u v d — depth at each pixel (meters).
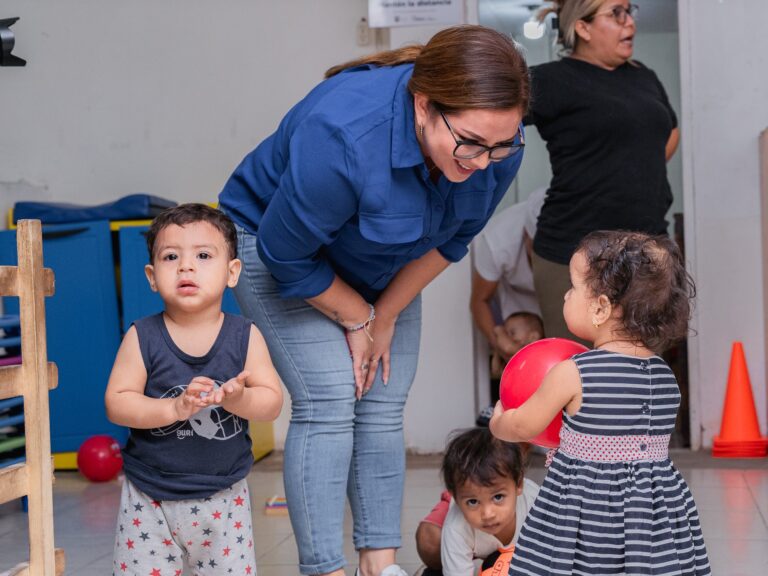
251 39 4.35
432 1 4.12
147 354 1.71
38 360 1.69
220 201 2.02
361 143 1.67
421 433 4.18
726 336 4.08
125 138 4.41
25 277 1.68
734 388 3.96
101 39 4.39
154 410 1.64
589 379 1.60
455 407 4.16
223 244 1.76
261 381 1.75
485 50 1.56
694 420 4.09
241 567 1.75
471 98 1.53
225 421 1.71
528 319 3.98
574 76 3.00
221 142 4.37
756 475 3.51
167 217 1.75
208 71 4.37
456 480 2.10
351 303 1.95
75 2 4.40
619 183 2.94
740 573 2.29
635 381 1.60
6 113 4.38
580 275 1.68
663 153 3.04
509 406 1.74
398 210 1.73
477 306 4.06
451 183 1.79
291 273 1.84
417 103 1.65
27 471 1.67
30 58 4.39
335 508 1.96
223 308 3.92
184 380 1.71
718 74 4.07
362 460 2.10
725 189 4.08
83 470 3.72
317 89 1.85
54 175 4.42
